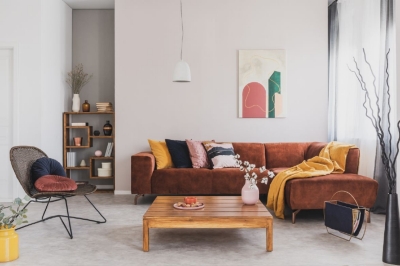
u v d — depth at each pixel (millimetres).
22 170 3740
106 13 6438
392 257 2799
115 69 5879
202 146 5402
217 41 5875
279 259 2900
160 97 5879
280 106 5828
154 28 5887
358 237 3520
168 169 5055
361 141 4918
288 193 4133
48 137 5492
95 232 3666
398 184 3414
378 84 4586
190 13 5879
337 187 4090
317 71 5852
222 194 5426
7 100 5328
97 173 6379
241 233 3650
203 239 3441
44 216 4324
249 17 5871
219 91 5875
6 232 2887
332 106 5906
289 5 5852
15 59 5254
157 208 3385
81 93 6414
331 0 5988
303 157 5469
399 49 3367
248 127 5867
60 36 5941
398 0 3389
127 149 5879
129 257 2949
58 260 2885
